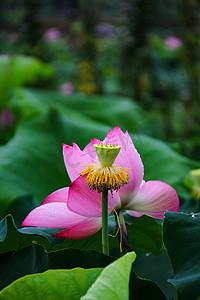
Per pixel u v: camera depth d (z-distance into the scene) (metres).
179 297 1.00
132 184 1.09
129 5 4.78
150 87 4.83
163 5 4.92
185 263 1.04
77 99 3.44
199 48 4.60
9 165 1.76
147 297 1.03
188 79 4.60
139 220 1.21
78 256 1.09
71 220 1.10
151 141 2.04
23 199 1.54
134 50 4.79
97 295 0.94
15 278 1.11
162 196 1.11
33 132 2.03
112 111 3.34
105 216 1.07
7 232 1.14
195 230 1.06
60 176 1.87
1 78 4.22
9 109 2.96
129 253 0.98
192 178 1.65
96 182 1.05
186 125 4.34
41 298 1.01
